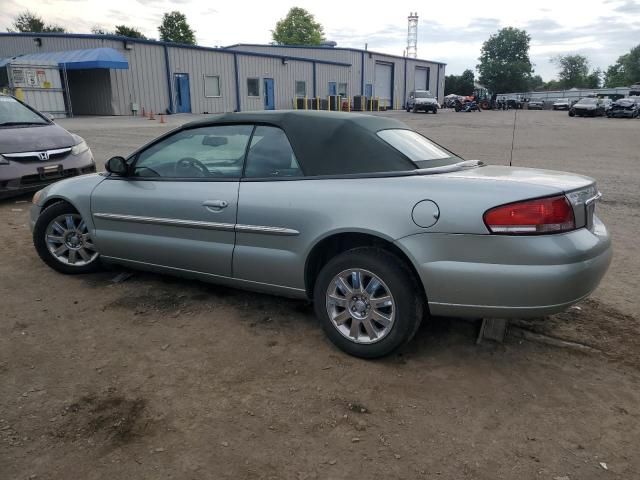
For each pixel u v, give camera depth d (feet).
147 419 8.95
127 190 13.88
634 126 92.94
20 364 10.63
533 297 9.39
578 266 9.42
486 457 8.11
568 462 8.02
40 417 8.95
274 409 9.26
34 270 16.12
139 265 14.29
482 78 291.17
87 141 52.49
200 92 114.32
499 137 66.54
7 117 25.75
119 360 10.85
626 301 14.06
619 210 24.95
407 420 9.00
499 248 9.40
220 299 14.01
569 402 9.56
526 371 10.60
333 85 153.38
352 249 10.80
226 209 12.10
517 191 9.50
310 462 7.97
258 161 12.06
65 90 94.17
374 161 11.03
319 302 11.27
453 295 9.82
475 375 10.43
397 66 181.78
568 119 119.24
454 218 9.63
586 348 11.44
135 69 101.45
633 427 8.86
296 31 265.13
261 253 11.82
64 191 15.12
